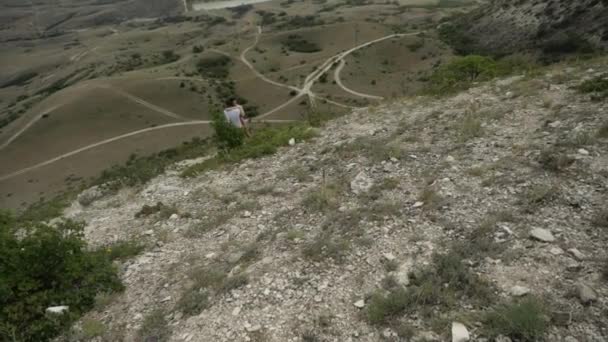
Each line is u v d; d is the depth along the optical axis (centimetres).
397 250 512
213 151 1447
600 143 640
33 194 6331
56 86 13762
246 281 505
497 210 545
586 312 356
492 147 745
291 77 10625
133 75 10631
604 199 509
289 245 577
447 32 12394
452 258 461
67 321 495
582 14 7706
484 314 379
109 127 8362
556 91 958
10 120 10425
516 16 9806
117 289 555
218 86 10356
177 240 689
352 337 393
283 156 1021
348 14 19300
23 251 545
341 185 742
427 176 692
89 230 823
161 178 1113
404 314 407
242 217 714
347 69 10538
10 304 501
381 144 892
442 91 1288
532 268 424
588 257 422
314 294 461
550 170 608
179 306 487
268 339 406
